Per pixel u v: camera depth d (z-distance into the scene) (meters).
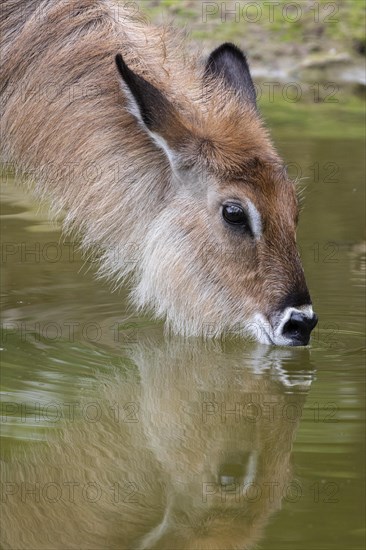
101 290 21.61
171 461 15.12
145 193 18.16
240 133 17.80
